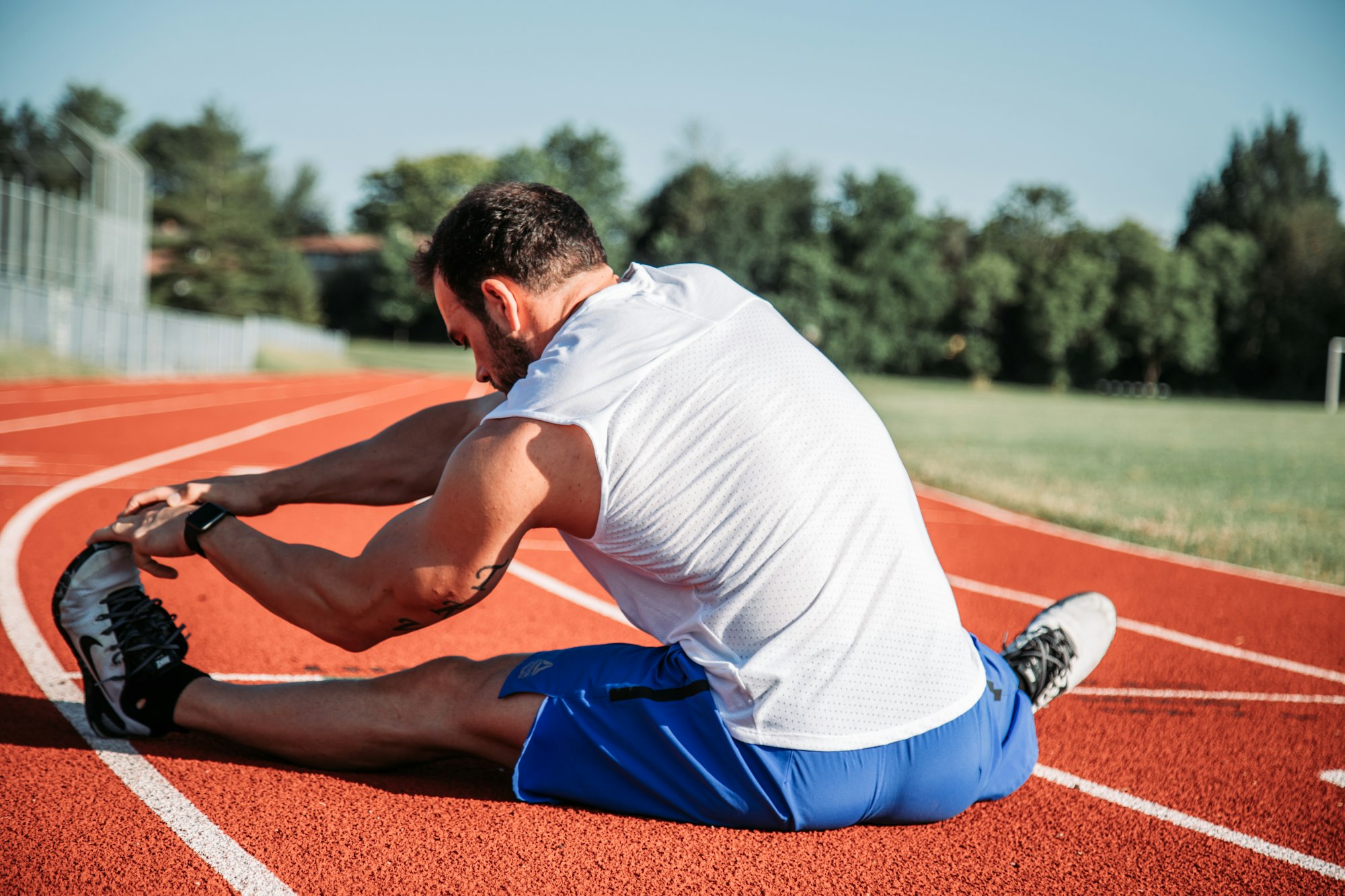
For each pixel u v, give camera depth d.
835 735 1.80
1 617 3.43
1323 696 3.38
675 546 1.79
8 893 1.62
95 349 22.48
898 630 1.82
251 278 62.84
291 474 2.29
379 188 83.12
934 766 1.87
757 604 1.78
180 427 11.48
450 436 2.39
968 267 69.38
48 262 25.20
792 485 1.76
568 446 1.74
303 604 1.96
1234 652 3.98
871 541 1.82
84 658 2.26
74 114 68.75
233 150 62.97
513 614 3.97
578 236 1.93
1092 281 65.81
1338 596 5.34
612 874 1.78
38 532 4.95
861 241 66.00
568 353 1.80
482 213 1.88
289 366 35.03
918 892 1.79
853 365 64.44
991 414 26.69
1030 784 2.40
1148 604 4.90
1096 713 3.05
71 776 2.12
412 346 70.88
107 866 1.73
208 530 2.08
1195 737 2.86
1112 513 8.01
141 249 30.97
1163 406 41.69
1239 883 1.91
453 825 1.96
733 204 63.78
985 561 5.99
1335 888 1.91
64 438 9.54
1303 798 2.40
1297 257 63.81
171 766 2.21
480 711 2.03
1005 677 2.12
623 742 1.91
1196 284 65.19
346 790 2.12
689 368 1.79
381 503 2.40
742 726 1.83
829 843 1.96
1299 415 33.19
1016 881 1.86
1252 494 9.55
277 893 1.66
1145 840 2.09
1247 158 73.25
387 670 3.10
